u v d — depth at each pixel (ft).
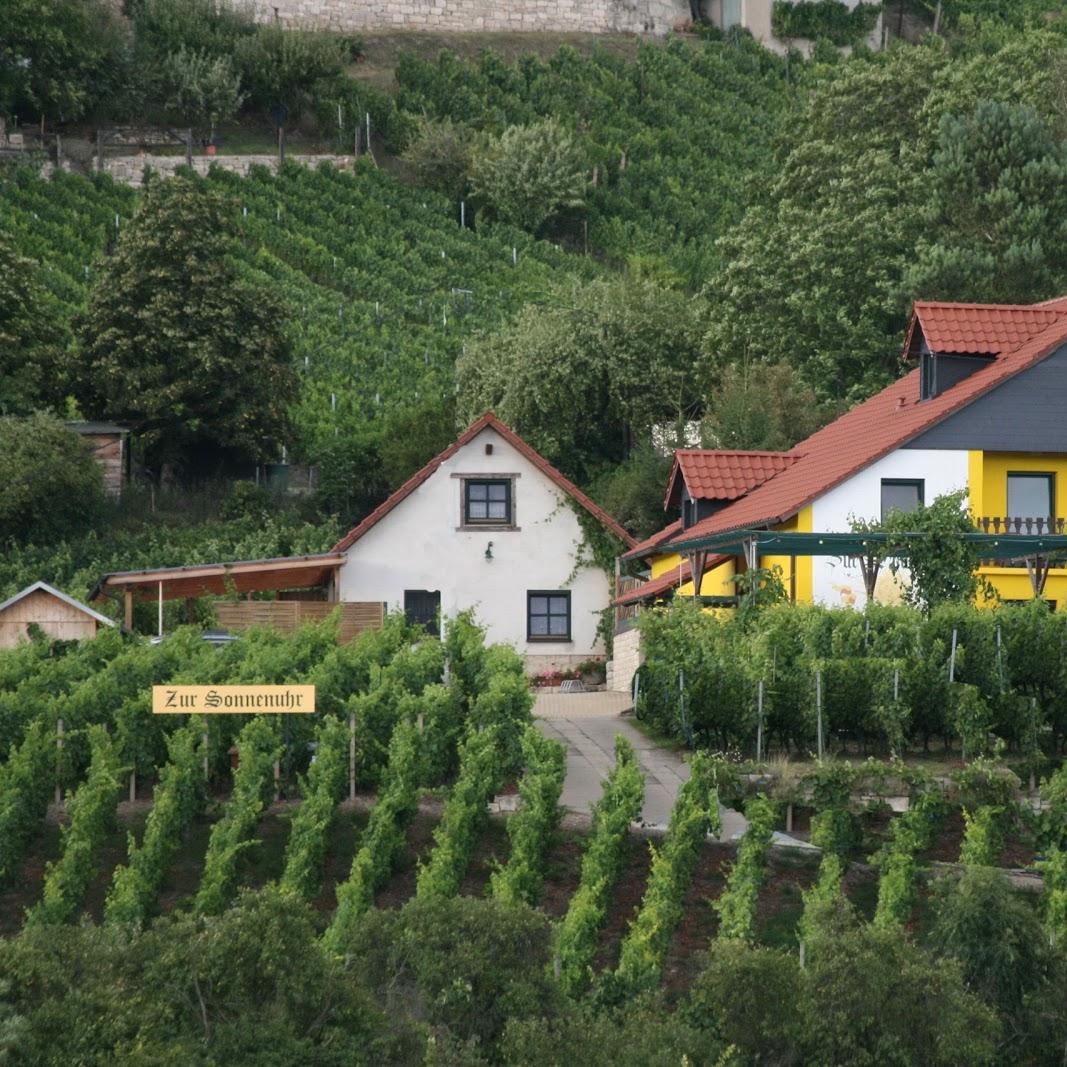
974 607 345.31
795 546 368.27
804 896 245.24
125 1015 176.24
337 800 289.12
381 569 509.76
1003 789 276.62
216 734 304.09
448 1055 184.03
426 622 510.99
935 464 409.49
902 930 221.25
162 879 265.34
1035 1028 213.66
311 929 192.03
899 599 400.67
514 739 307.17
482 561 513.45
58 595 419.33
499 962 201.16
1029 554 379.96
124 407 653.30
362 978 199.31
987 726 323.16
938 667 326.85
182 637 355.36
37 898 267.59
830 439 471.21
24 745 286.46
